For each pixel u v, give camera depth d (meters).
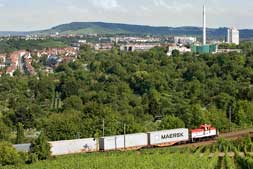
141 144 166.75
